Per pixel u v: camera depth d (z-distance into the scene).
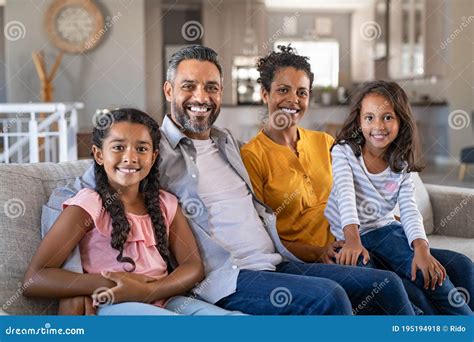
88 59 6.07
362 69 8.18
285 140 1.77
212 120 1.59
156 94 7.50
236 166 1.61
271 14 8.20
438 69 7.17
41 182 1.47
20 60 6.07
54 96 6.04
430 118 6.96
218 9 7.95
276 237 1.59
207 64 1.58
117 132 1.35
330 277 1.45
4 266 1.33
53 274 1.26
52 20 6.02
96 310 1.29
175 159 1.53
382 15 7.84
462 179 5.30
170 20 7.95
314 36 8.32
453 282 1.60
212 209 1.53
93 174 1.39
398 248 1.58
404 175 1.65
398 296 1.40
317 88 7.19
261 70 1.80
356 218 1.57
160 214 1.40
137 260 1.35
